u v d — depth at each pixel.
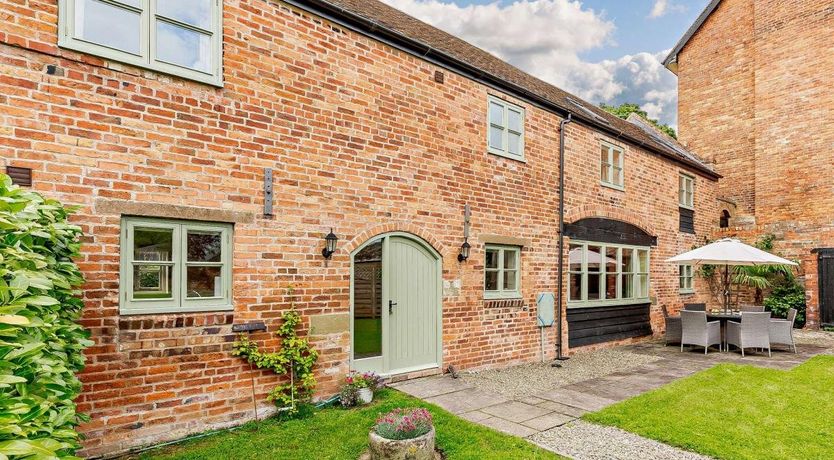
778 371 7.48
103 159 4.24
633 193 11.30
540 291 8.75
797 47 14.15
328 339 5.69
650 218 11.84
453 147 7.33
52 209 3.08
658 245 12.11
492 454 4.13
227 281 4.98
